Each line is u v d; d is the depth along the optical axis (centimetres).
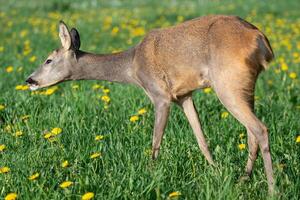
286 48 2027
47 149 1038
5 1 3566
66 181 888
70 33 1175
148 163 1002
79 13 3044
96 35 2330
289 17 2892
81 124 1174
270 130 1157
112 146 1056
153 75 1062
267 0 3556
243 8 3228
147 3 3644
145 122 1184
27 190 884
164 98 1059
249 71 947
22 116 1233
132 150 1050
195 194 883
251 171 996
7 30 2484
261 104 1331
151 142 1106
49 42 2189
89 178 928
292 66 1758
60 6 3250
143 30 2306
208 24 1006
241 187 905
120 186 884
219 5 3403
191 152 1058
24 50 2002
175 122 1190
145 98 1346
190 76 1020
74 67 1173
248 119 945
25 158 995
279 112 1300
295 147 1075
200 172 970
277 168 941
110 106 1295
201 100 1362
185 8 3312
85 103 1307
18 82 1588
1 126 1219
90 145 1069
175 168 967
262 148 935
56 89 1417
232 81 952
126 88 1446
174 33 1038
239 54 947
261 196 896
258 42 953
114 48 2042
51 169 962
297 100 1402
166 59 1041
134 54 1120
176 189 899
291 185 901
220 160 1020
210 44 981
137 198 866
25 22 2692
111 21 2669
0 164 992
